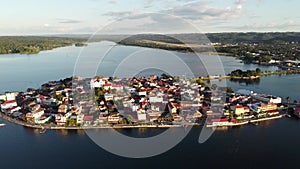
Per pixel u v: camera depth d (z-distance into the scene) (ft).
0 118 347.77
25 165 232.53
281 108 386.93
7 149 262.26
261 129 310.04
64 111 347.36
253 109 369.50
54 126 315.37
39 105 379.14
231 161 238.48
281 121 337.11
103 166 228.43
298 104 403.13
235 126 319.06
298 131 304.30
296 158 244.22
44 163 235.40
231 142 274.77
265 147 264.93
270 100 403.54
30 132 302.86
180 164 232.12
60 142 275.80
